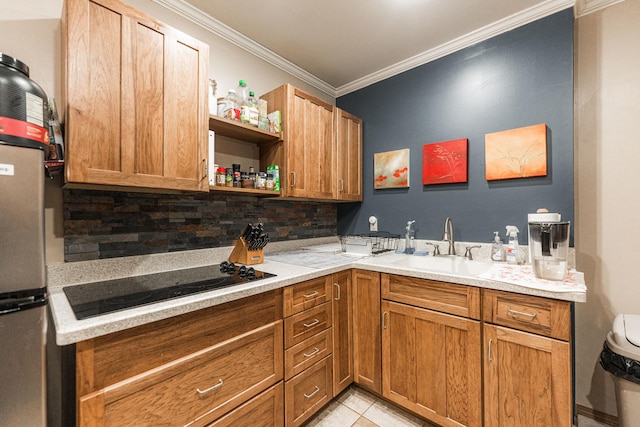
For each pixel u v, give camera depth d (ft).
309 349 5.04
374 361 5.69
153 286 4.00
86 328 2.61
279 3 5.41
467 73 6.53
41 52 3.96
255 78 6.88
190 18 5.60
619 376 3.90
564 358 3.73
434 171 6.95
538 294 3.86
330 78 8.47
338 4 5.44
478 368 4.43
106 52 3.68
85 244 4.28
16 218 2.63
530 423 3.99
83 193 4.27
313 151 6.93
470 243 6.43
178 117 4.38
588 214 5.41
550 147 5.49
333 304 5.58
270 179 6.22
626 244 5.09
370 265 5.74
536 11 5.55
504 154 5.93
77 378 2.62
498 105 6.09
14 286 2.62
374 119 8.30
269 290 4.32
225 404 3.76
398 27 6.15
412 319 5.16
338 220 9.25
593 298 5.36
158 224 5.08
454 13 5.71
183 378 3.35
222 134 6.04
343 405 5.70
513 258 5.64
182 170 4.42
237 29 6.22
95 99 3.58
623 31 5.12
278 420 4.46
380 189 8.15
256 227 5.71
